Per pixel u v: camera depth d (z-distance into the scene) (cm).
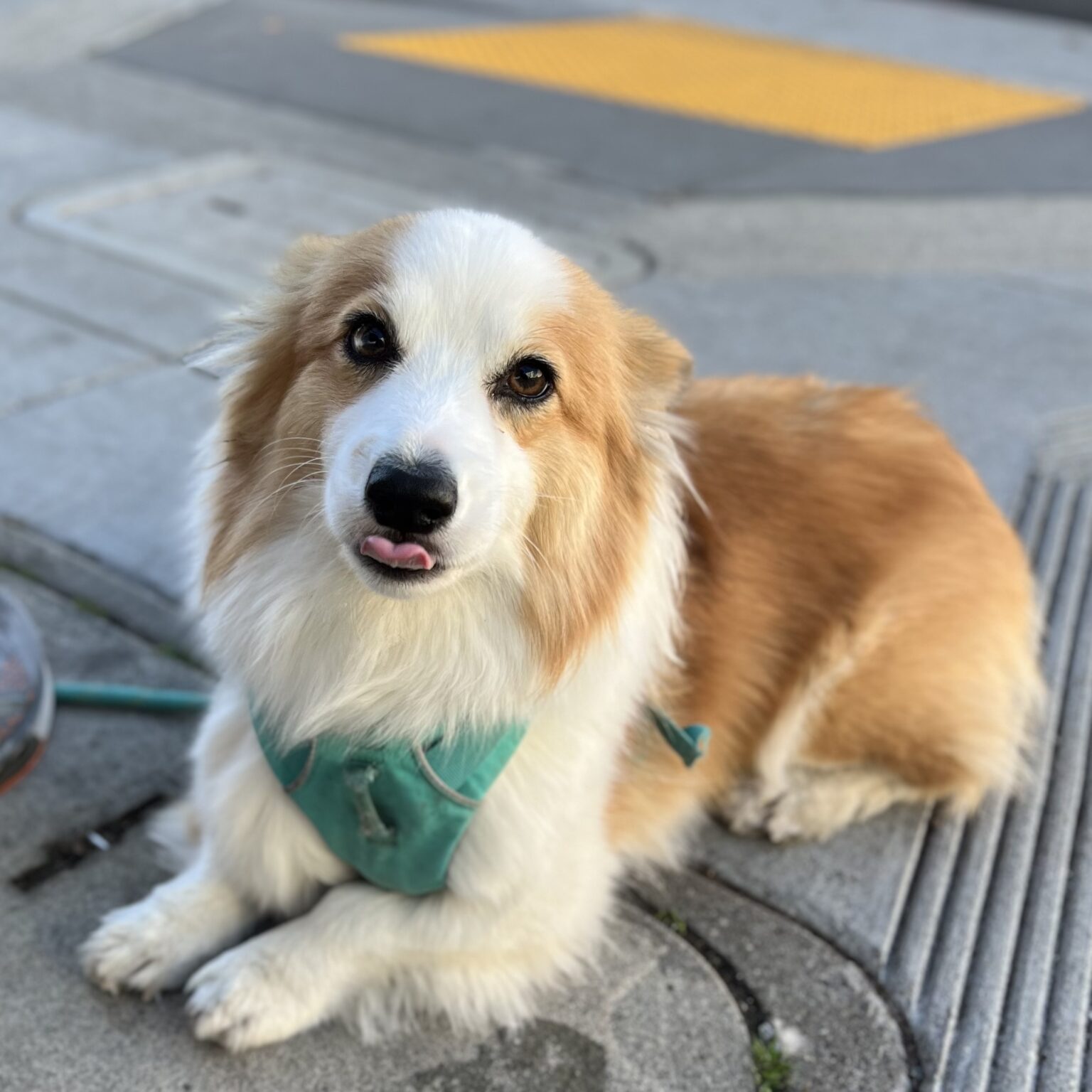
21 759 65
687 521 64
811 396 71
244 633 52
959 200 166
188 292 123
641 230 149
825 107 215
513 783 54
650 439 55
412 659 51
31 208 142
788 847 66
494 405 48
